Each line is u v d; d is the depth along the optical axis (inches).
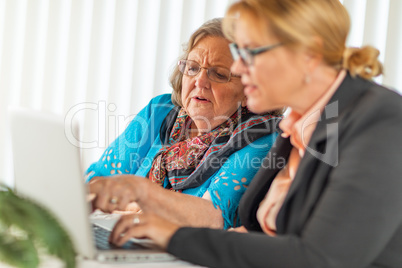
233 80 75.2
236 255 42.6
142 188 56.6
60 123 40.1
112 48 111.4
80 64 114.2
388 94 45.1
